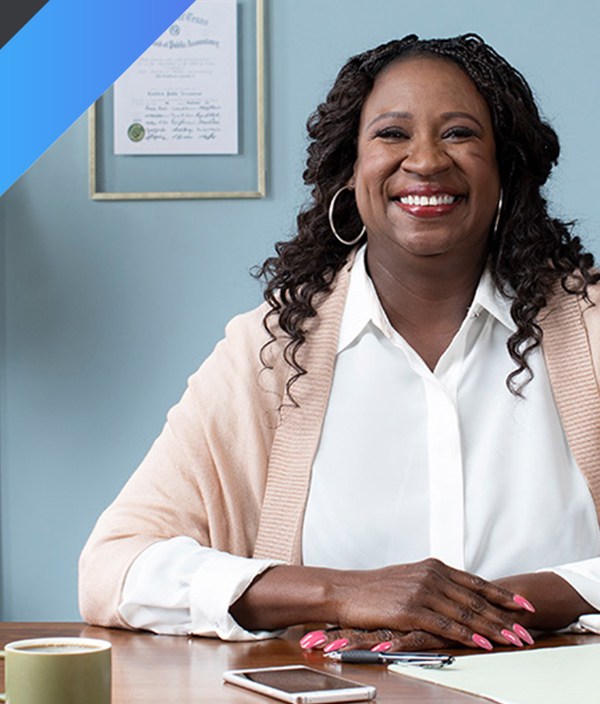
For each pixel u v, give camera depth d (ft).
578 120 11.44
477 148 6.15
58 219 11.59
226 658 5.01
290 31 11.46
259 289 11.49
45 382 11.57
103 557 5.96
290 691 4.18
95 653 3.57
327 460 6.38
